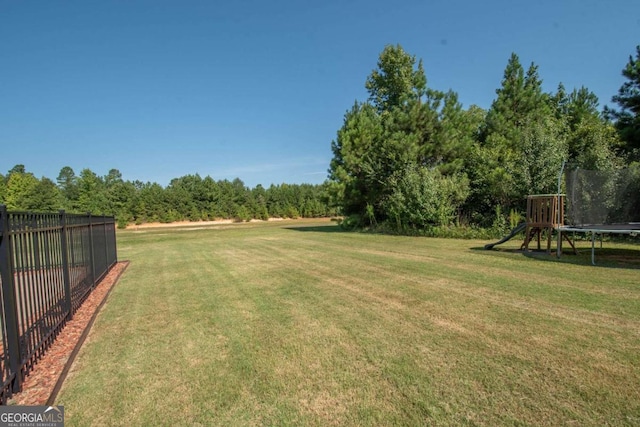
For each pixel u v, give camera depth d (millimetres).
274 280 7641
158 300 6289
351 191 22656
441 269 8070
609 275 6895
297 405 2787
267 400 2875
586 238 13125
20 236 3588
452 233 15961
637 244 11477
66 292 5148
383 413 2643
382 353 3660
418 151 19609
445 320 4590
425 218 17219
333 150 24562
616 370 3141
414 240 15289
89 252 7074
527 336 3959
